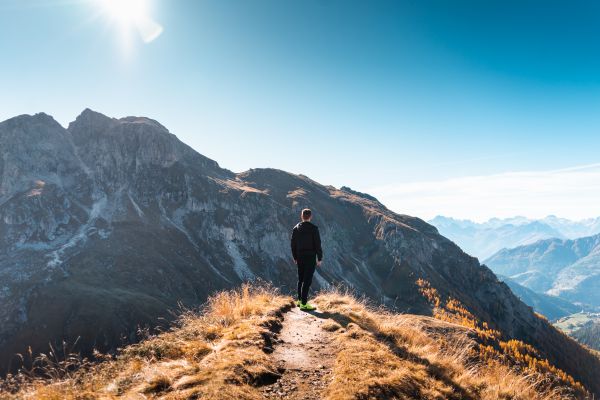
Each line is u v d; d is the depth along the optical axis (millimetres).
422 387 7184
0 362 135250
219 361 7340
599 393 175250
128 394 6129
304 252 13672
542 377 9492
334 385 6707
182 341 8820
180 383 6430
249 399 6070
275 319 11094
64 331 149000
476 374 8820
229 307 12055
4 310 162125
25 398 5895
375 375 7109
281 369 7668
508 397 7887
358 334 9695
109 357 7812
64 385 6465
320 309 13391
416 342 10031
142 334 9234
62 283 181500
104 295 171750
